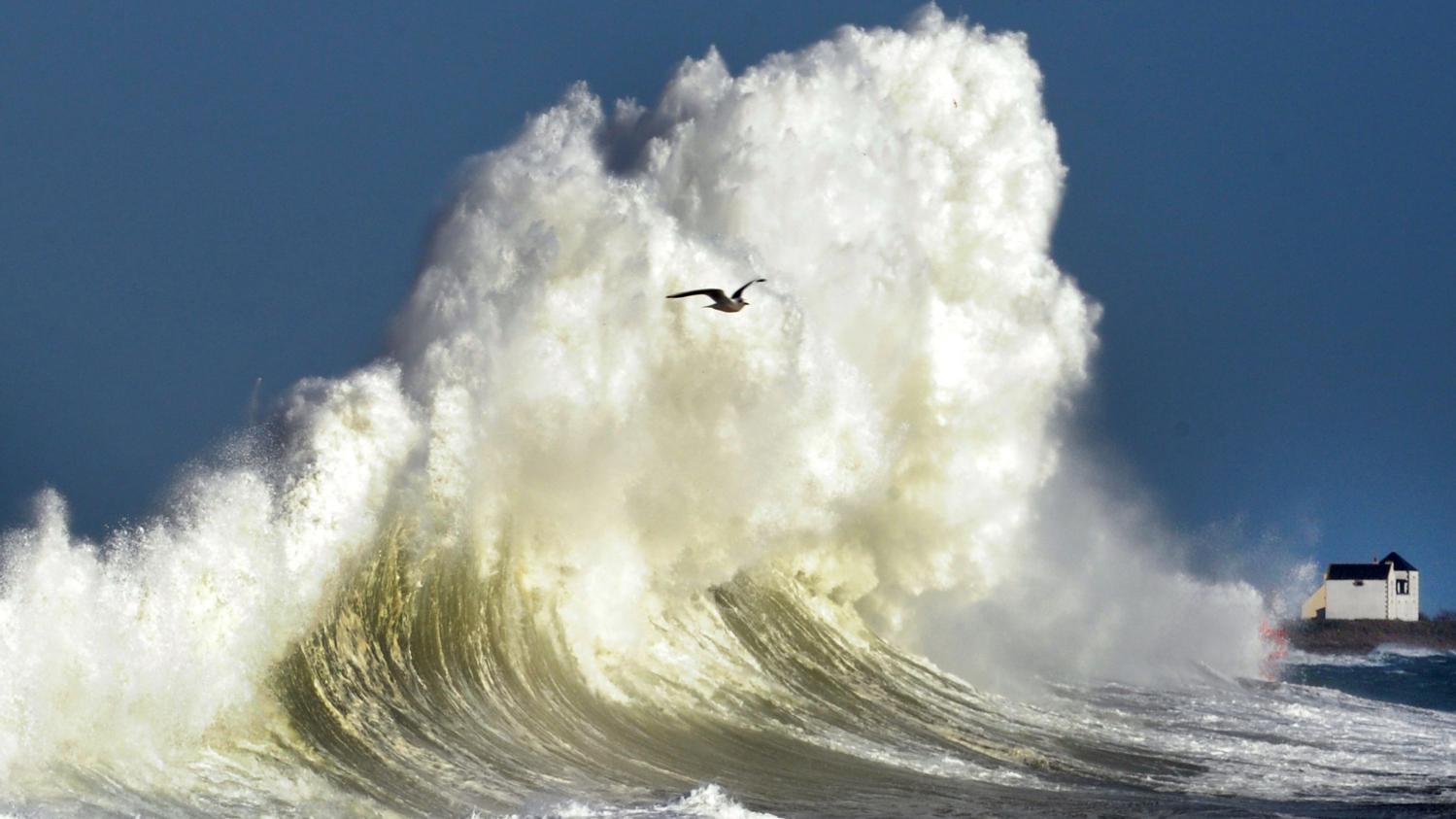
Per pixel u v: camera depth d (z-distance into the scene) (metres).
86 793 73.50
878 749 99.56
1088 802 89.94
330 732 85.00
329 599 90.31
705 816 77.75
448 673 94.12
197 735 81.00
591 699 99.12
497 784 83.00
